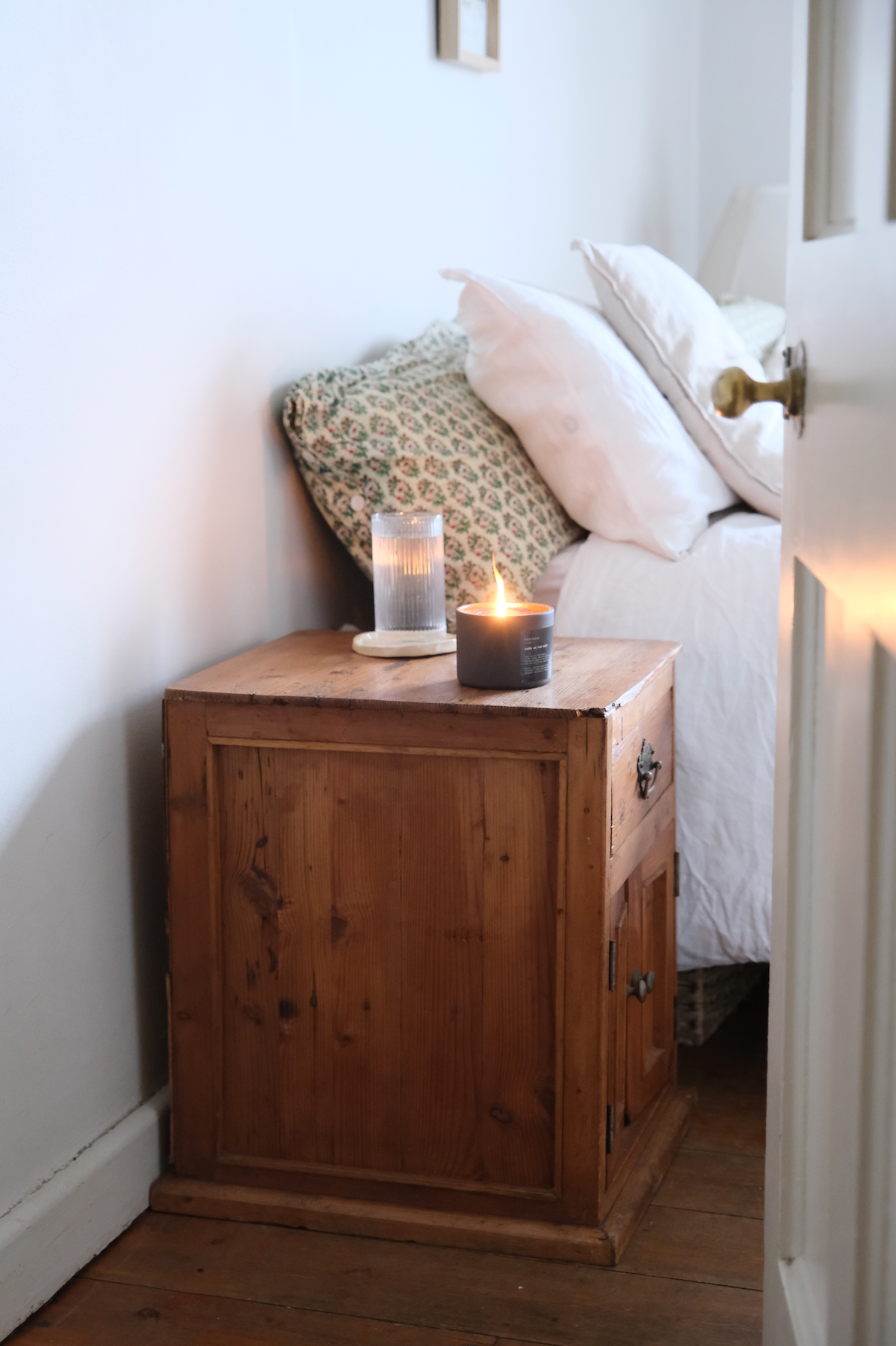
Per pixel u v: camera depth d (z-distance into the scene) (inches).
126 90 49.1
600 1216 48.4
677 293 72.4
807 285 29.2
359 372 64.4
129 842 52.2
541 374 65.7
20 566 44.5
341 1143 51.1
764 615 61.6
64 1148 48.5
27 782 45.4
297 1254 49.1
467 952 48.8
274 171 60.9
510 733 46.6
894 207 20.1
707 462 69.1
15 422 43.8
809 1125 30.9
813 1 28.4
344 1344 44.0
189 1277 47.8
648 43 120.0
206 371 56.0
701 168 137.1
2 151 42.3
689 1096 59.5
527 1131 49.1
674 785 58.4
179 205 53.1
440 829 48.3
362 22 69.2
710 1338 43.9
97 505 48.8
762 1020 69.6
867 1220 23.0
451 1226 49.2
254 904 50.6
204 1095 51.8
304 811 49.5
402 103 74.9
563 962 47.3
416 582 57.2
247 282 59.0
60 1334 44.8
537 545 64.8
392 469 61.6
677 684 61.4
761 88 132.9
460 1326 44.8
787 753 31.9
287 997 50.8
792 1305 30.5
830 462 26.1
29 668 45.3
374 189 71.8
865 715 22.5
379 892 49.3
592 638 60.0
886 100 20.5
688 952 62.2
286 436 63.6
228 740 49.4
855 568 23.4
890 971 21.4
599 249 70.3
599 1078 47.6
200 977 51.1
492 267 90.1
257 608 61.7
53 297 45.3
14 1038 45.4
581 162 106.2
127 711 51.5
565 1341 43.9
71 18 45.6
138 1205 51.8
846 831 24.7
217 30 55.5
